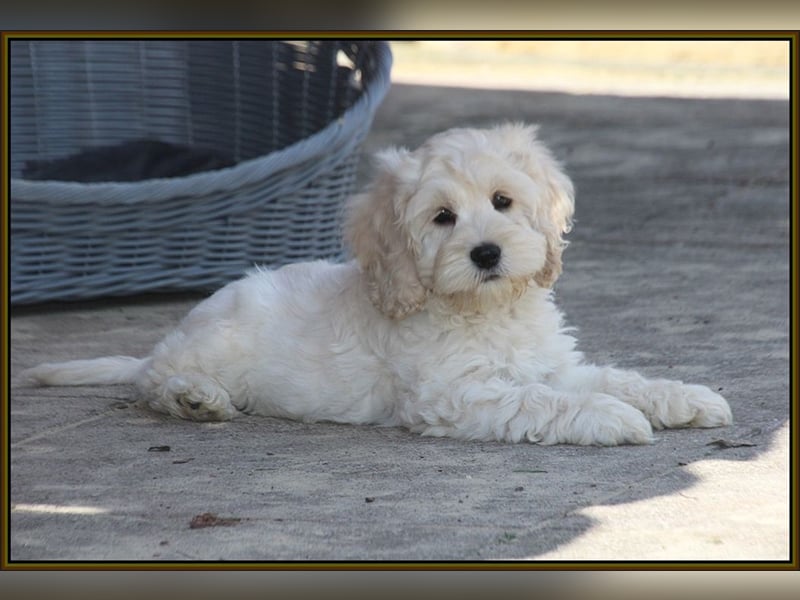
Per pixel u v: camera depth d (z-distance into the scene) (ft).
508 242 27.78
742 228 55.06
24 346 39.34
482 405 28.45
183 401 30.91
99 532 23.32
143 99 58.13
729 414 28.86
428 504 24.18
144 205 42.47
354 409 30.40
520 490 24.80
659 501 23.95
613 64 114.01
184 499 24.99
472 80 104.99
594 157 72.28
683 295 43.93
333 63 51.16
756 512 23.29
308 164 44.60
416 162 29.14
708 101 91.30
